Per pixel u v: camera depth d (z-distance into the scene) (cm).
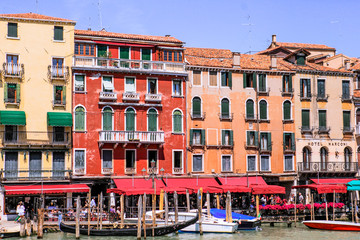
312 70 5159
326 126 5200
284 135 5034
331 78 5256
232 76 4906
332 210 4491
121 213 3912
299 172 5044
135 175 4544
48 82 4369
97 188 4584
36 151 4306
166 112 4669
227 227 3838
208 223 3844
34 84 4334
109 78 4538
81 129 4428
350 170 5222
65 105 4391
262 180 4872
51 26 4412
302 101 5128
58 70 4391
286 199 5094
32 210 4178
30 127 4297
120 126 4528
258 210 4238
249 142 4909
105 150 4488
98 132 4466
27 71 4325
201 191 4247
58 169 4350
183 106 4731
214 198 4772
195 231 3856
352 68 5391
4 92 4253
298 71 5125
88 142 4434
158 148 4625
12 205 4247
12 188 3991
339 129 5244
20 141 4262
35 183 4256
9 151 4234
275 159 4991
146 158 4597
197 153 4741
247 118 4919
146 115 4606
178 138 4694
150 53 4703
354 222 4219
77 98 4428
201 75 4812
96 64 4491
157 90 4656
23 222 3572
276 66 5062
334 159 5206
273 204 4638
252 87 4966
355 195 5028
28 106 4306
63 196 4406
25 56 4328
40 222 3506
